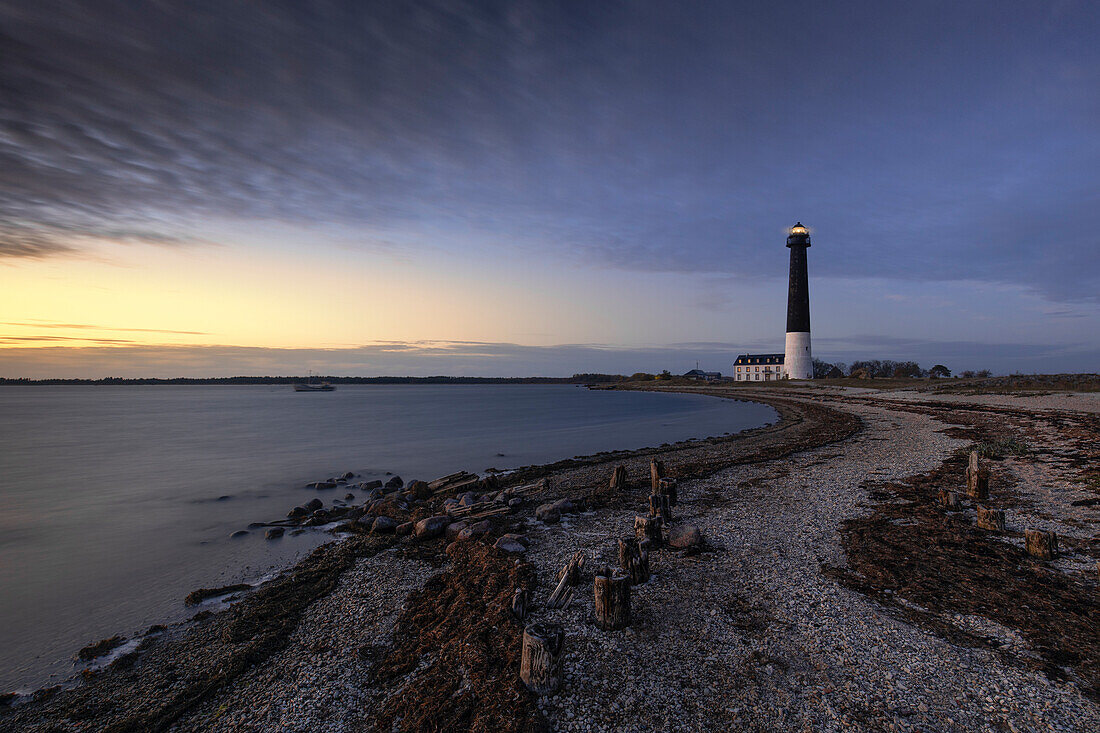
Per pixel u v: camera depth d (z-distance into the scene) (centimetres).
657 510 1463
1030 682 680
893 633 811
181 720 745
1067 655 733
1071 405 4138
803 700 668
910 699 661
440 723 660
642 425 5462
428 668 795
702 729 628
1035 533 1088
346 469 2953
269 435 4803
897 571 1038
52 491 2472
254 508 2094
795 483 1908
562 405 9825
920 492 1658
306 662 866
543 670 689
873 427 3825
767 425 4906
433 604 1016
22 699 841
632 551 1016
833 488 1795
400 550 1380
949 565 1062
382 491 2311
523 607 907
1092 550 1099
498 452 3550
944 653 754
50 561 1496
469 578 1106
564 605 935
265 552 1516
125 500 2267
